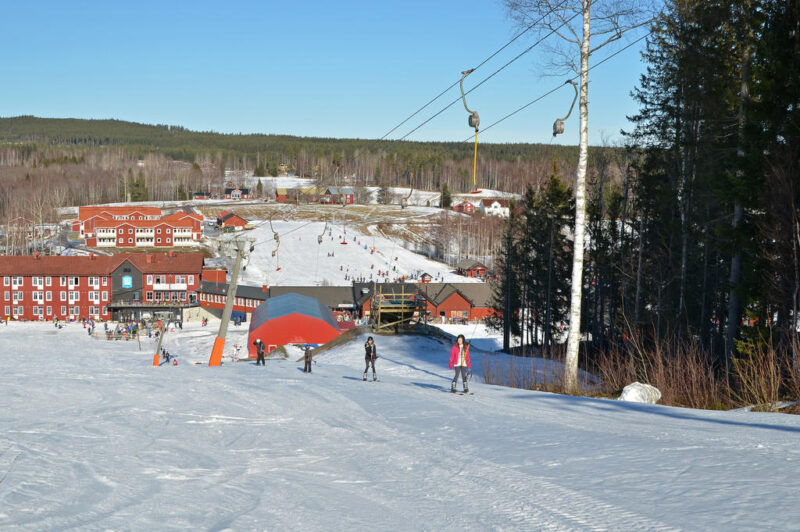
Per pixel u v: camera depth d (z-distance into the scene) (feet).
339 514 21.33
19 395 55.47
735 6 88.43
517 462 28.53
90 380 69.62
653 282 125.70
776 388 53.06
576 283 71.51
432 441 34.96
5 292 340.18
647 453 28.58
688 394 59.41
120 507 21.54
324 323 205.05
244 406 50.14
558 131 71.20
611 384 73.46
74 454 30.42
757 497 20.57
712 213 109.91
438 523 20.13
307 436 37.32
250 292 354.74
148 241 513.86
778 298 73.72
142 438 35.73
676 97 107.86
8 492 22.58
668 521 18.75
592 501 21.49
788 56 75.15
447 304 347.56
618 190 154.71
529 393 63.67
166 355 195.42
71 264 347.36
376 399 54.70
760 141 76.69
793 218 69.31
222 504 22.48
